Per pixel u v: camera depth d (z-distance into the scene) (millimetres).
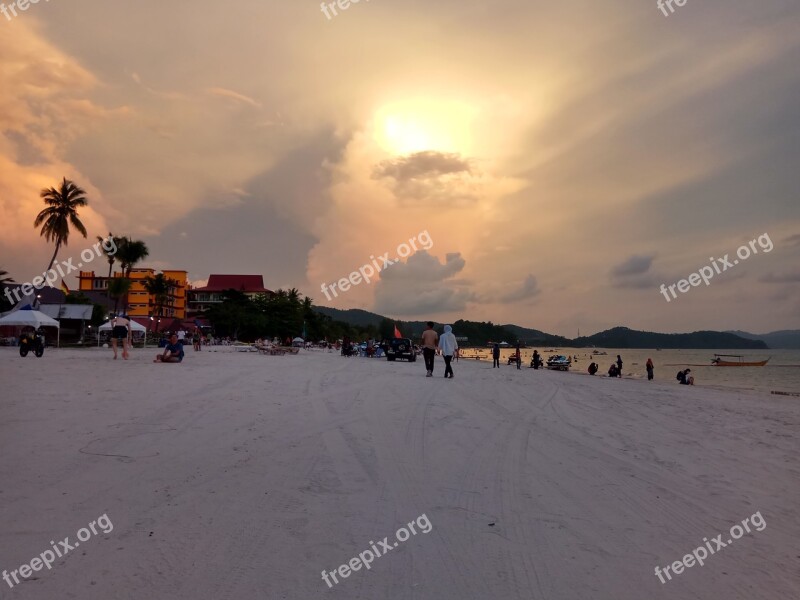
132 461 6684
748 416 14133
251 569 4137
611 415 13016
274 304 102375
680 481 7176
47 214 62906
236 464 6805
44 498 5332
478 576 4234
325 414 10750
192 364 23219
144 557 4227
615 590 4102
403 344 43312
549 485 6691
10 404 10008
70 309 53938
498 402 14219
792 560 4832
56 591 3709
